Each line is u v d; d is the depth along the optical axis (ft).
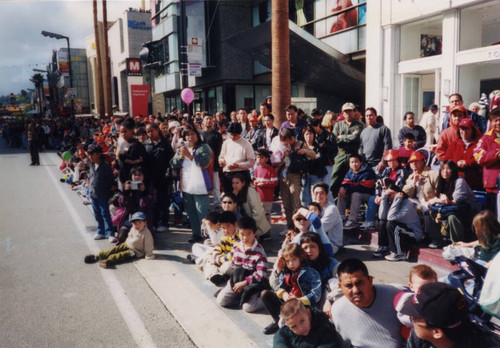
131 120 22.85
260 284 14.19
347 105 24.13
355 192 21.35
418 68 37.65
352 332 9.51
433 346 7.30
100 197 22.72
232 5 76.89
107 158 24.07
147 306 14.99
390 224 17.90
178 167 22.24
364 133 24.00
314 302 12.19
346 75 53.78
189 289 16.29
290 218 22.08
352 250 19.61
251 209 20.74
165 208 24.52
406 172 20.61
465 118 18.63
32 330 13.43
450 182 16.92
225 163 22.40
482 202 18.06
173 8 82.94
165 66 91.61
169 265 18.99
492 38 36.47
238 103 80.69
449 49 34.78
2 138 142.10
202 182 21.36
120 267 18.94
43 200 34.35
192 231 22.35
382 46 40.19
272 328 12.76
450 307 6.28
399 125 40.52
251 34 52.65
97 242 22.74
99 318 14.16
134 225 19.75
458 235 16.56
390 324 9.22
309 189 21.22
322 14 58.34
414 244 18.15
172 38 84.48
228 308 14.66
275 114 31.32
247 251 14.79
